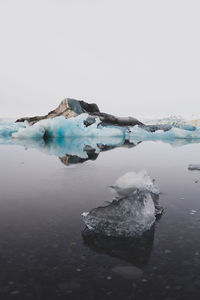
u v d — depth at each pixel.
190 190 2.70
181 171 3.82
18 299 1.00
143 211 1.75
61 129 11.91
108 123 15.48
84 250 1.39
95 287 1.08
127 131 13.52
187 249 1.40
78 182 3.04
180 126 15.20
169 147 7.97
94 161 4.82
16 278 1.13
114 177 3.35
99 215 1.71
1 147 7.46
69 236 1.57
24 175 3.46
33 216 1.90
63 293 1.04
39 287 1.07
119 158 5.29
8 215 1.92
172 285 1.09
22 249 1.40
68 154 5.93
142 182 2.52
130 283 1.10
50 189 2.71
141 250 1.40
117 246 1.45
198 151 6.74
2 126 12.93
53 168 4.03
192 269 1.21
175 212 2.01
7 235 1.58
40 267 1.22
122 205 1.72
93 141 10.37
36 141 9.97
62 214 1.95
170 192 2.61
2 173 3.60
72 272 1.18
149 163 4.62
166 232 1.63
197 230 1.66
